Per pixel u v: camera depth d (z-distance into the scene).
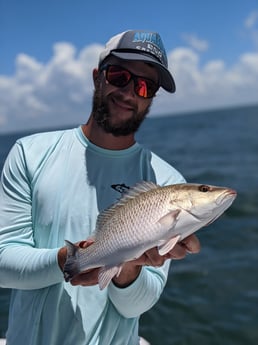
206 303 2.06
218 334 1.77
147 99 0.69
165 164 0.76
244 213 3.90
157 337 1.77
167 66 0.71
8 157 0.70
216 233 3.35
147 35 0.68
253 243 3.02
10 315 0.69
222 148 10.60
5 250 0.63
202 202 0.58
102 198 0.68
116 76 0.67
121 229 0.58
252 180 5.68
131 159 0.72
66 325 0.64
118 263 0.58
